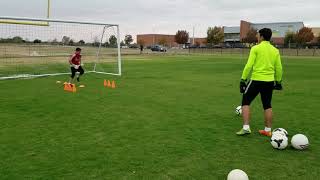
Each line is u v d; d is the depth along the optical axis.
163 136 6.84
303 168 5.21
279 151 5.98
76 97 11.56
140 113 9.04
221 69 24.53
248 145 6.31
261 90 6.79
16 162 5.32
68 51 21.67
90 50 22.47
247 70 6.59
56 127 7.46
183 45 95.62
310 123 8.13
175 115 8.84
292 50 61.16
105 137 6.73
